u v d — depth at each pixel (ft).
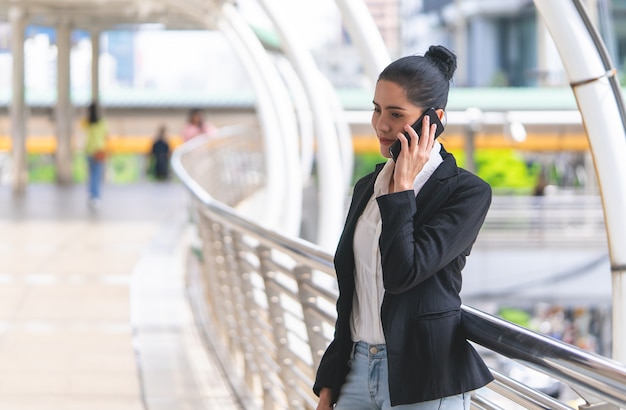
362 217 10.82
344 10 27.63
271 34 78.02
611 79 17.65
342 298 10.90
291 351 21.49
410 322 10.07
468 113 100.68
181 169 45.98
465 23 188.44
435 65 10.37
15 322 34.91
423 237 9.86
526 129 108.17
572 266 90.02
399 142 10.15
